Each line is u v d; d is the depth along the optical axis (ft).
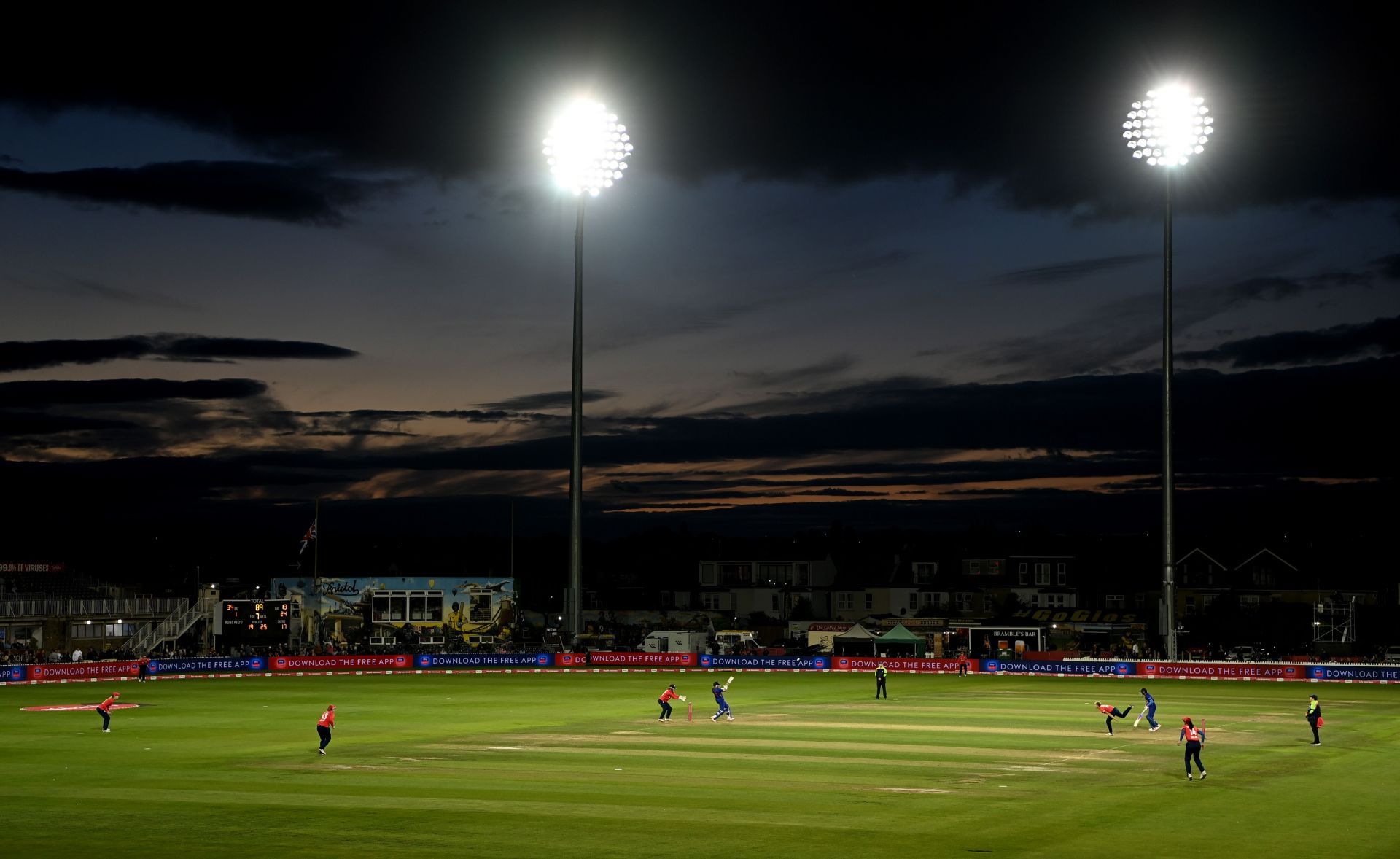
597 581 542.57
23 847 87.04
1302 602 428.97
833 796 109.19
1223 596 440.86
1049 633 392.47
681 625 435.12
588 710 196.54
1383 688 252.83
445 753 139.64
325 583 360.69
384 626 364.58
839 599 474.08
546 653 325.01
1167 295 276.00
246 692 239.91
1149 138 271.08
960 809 102.83
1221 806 104.83
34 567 399.03
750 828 94.17
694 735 158.30
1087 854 85.81
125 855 84.23
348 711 196.65
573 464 301.84
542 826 94.27
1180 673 282.36
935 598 465.06
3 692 240.73
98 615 348.38
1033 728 167.63
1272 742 152.46
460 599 371.56
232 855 84.23
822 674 306.96
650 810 101.40
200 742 153.17
